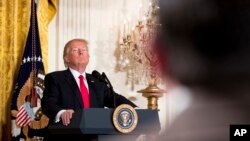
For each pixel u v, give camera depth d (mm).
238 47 774
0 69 9195
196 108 774
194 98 777
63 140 4293
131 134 3977
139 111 4016
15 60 9359
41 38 9516
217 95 769
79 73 5473
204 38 779
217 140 768
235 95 768
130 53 10203
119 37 10367
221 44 776
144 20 9961
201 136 767
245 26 787
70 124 3998
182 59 786
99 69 10211
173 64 792
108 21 10375
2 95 9172
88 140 4090
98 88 5250
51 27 10016
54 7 9789
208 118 769
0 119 9086
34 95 8953
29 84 9023
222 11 789
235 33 782
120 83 10312
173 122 790
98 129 3873
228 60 771
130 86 10352
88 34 10203
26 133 8828
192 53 782
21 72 9062
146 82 10203
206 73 772
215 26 783
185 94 782
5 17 9398
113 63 10312
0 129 9062
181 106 786
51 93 5062
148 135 3986
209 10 789
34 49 9195
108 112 3943
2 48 9273
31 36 9250
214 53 774
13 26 9391
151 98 9039
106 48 10297
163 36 809
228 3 792
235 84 767
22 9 9516
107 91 5273
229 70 770
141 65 10188
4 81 9227
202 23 785
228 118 769
